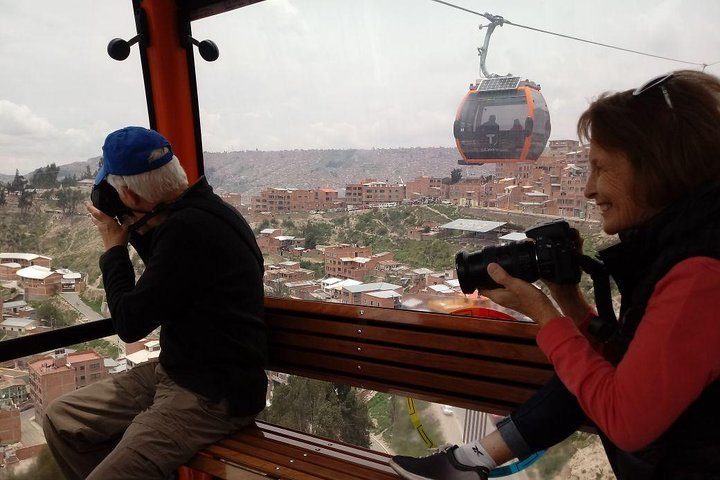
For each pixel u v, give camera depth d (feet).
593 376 3.55
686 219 3.22
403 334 7.09
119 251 6.59
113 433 7.07
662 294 3.19
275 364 8.23
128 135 6.40
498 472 5.62
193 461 6.37
